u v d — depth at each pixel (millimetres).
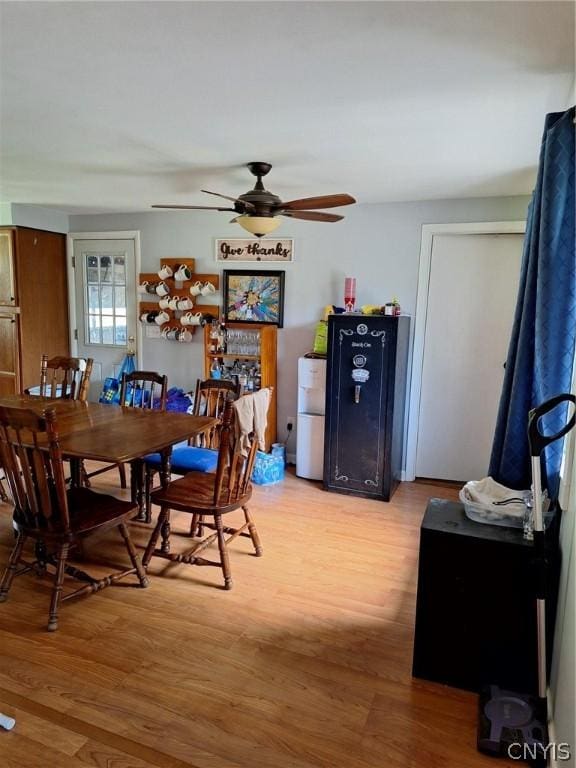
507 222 3830
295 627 2332
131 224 5016
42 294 5121
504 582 1907
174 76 1925
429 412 4281
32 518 2309
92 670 2025
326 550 3072
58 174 3492
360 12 1470
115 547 3039
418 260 4094
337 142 2660
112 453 2344
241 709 1854
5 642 2184
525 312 2014
